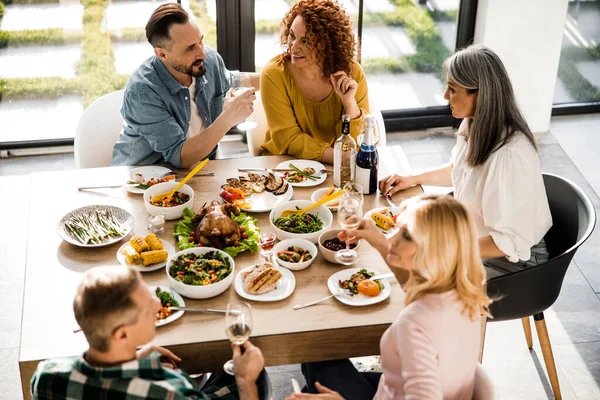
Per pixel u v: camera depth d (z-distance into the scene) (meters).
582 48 4.78
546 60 4.46
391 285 2.06
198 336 1.86
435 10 4.40
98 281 1.51
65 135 4.34
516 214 2.23
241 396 1.75
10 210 3.80
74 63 4.14
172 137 2.78
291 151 2.85
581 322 3.07
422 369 1.58
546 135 4.67
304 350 1.91
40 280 2.07
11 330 3.00
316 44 2.71
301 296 2.01
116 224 2.31
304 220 2.32
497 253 2.27
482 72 2.23
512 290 2.25
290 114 2.89
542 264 2.22
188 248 2.15
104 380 1.53
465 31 4.47
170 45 2.74
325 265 2.15
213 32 4.18
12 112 4.21
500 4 4.28
